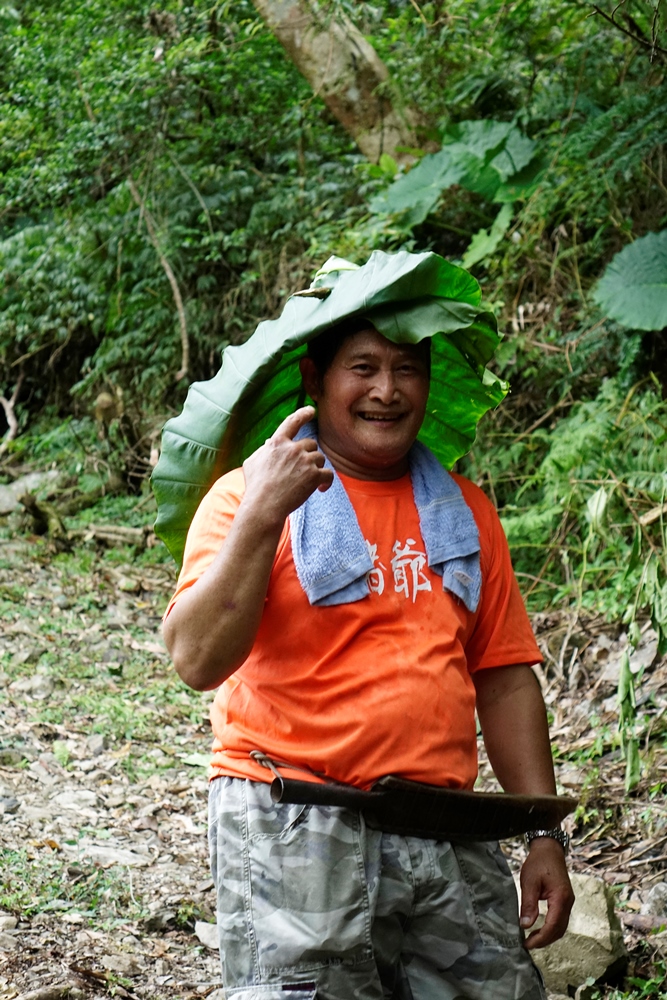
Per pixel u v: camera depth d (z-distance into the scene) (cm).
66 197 1084
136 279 1035
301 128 959
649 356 641
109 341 1042
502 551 225
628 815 396
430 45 809
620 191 680
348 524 201
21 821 410
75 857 385
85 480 967
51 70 1012
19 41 1049
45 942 323
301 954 184
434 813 192
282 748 195
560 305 695
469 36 796
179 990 309
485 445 688
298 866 188
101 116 988
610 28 716
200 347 983
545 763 222
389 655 196
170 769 486
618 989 307
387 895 191
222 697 208
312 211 919
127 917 348
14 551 805
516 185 736
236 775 199
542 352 693
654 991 299
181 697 575
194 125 998
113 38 974
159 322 988
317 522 200
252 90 987
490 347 225
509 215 724
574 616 550
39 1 1089
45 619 668
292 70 988
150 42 955
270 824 192
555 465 598
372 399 204
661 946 320
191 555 202
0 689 557
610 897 321
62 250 1064
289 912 187
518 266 726
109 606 709
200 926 346
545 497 619
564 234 705
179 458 219
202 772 485
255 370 209
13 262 1079
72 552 830
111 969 312
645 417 587
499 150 723
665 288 586
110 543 845
